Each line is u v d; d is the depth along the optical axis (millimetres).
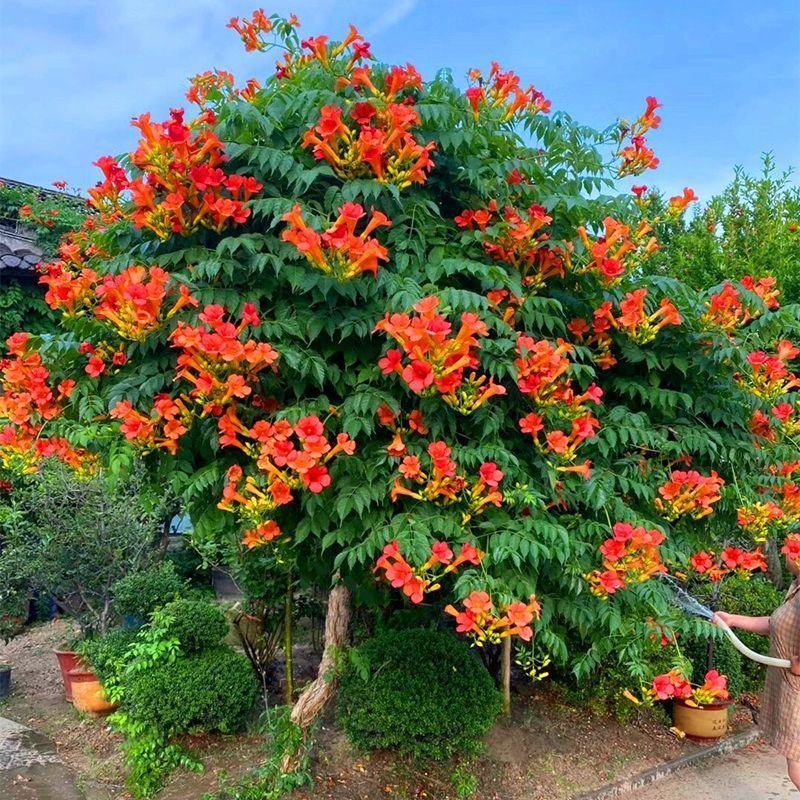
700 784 4293
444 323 2508
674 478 3240
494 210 3307
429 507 2850
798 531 3859
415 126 3137
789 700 3404
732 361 3543
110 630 5605
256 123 2988
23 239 7891
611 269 3242
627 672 4680
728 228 8188
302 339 2775
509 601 2666
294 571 4633
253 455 2744
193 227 2951
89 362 3232
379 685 3939
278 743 3850
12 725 4945
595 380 3645
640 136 3883
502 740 4398
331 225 2686
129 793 3969
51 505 5605
